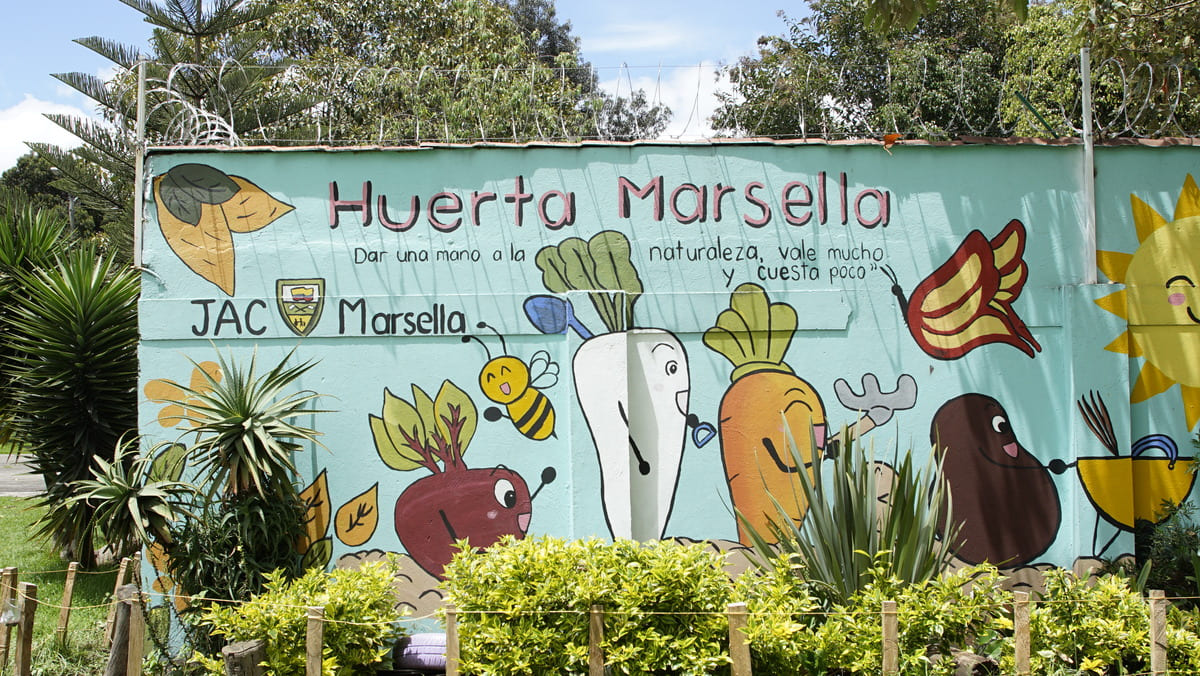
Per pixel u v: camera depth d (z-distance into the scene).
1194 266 6.98
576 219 6.86
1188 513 6.89
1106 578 6.04
